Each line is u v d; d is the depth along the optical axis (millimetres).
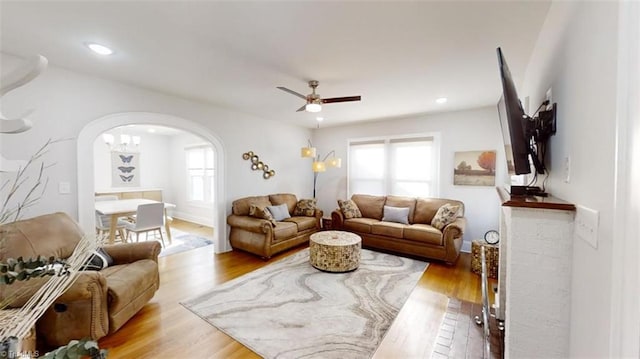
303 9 1673
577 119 1111
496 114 4059
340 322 2285
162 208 4379
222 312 2426
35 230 2053
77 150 2760
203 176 6434
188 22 1827
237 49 2221
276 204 4898
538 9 1645
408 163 4957
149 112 3326
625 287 634
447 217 3900
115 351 1899
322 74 2752
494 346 1967
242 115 4574
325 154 6012
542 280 1187
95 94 2873
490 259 3266
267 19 1784
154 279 2531
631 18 626
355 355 1886
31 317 682
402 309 2508
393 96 3516
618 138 668
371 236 4371
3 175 2365
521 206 1203
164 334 2100
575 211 1103
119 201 4945
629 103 629
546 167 1611
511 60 2375
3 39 2061
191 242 4777
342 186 5789
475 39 2027
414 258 3996
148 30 1931
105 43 2133
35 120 2520
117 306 2037
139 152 6625
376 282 3109
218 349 1939
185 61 2465
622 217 649
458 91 3303
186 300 2641
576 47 1147
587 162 989
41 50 2252
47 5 1627
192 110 3814
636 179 605
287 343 2008
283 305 2559
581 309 1014
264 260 3842
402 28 1884
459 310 2492
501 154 4035
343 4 1623
